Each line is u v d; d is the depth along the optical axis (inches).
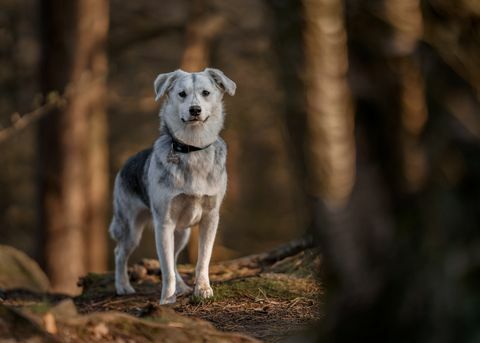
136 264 494.3
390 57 152.2
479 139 161.6
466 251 164.4
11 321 184.9
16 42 1139.3
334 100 132.2
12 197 1285.7
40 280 553.6
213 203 392.5
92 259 940.0
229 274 478.3
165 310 234.4
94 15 906.1
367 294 169.5
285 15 132.0
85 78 799.1
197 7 1000.9
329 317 180.2
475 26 160.2
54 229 900.0
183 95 384.2
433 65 158.2
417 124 159.2
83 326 201.6
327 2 128.1
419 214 164.4
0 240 1291.8
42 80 900.6
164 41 1130.0
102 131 948.0
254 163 1470.2
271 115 1128.2
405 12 149.3
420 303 167.3
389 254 164.4
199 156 382.9
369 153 161.6
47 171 899.4
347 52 152.9
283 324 312.7
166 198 382.6
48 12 890.7
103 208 961.5
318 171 135.9
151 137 1230.9
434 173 163.8
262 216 1483.8
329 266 171.0
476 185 163.5
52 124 896.9
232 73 1090.1
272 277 396.5
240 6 1010.1
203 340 211.6
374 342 173.0
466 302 163.0
